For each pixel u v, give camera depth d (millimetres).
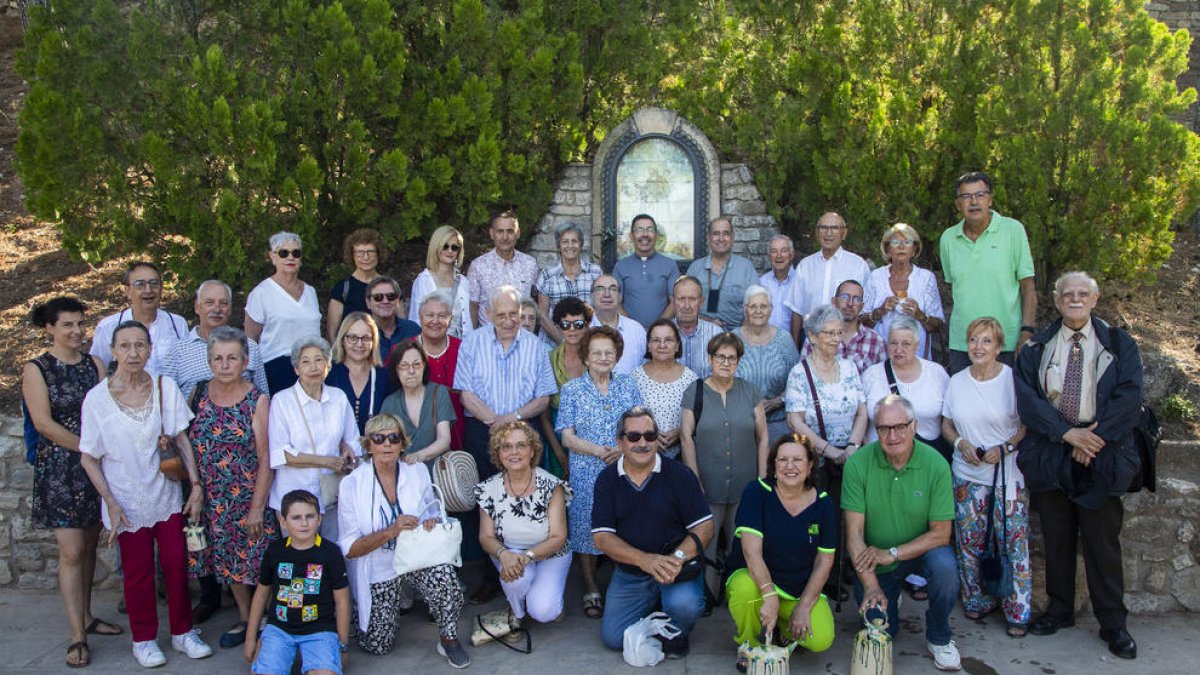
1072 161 6551
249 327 5703
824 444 5207
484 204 7152
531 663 4738
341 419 4980
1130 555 5352
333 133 6750
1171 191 6477
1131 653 4719
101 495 4719
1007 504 4949
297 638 4477
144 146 6289
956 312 5801
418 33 7230
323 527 5070
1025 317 5738
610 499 4840
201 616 5316
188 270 6547
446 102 6984
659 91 8172
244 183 6449
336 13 6531
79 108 6223
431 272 6137
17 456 5898
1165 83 6719
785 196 7734
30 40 6492
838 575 5203
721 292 6469
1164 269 7738
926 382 5230
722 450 5207
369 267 5941
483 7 6957
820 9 7422
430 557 4719
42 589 5938
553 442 5727
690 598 4703
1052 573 5008
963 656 4750
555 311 5562
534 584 4988
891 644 4613
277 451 4836
